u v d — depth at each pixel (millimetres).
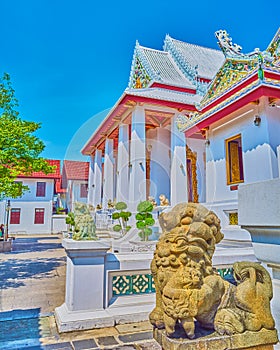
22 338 2996
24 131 7016
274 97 5320
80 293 3285
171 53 14641
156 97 8617
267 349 1449
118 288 3521
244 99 5574
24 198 21047
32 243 14664
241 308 1488
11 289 5379
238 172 6074
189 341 1357
